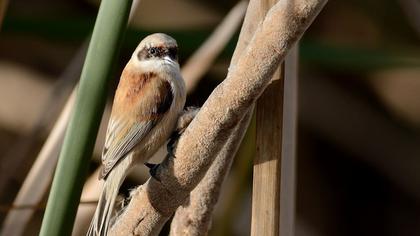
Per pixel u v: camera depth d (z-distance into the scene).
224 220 8.24
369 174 13.44
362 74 13.33
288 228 5.52
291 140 5.53
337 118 13.06
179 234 5.93
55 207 4.43
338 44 10.50
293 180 5.52
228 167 5.73
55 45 12.93
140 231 5.54
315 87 12.91
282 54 4.78
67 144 4.43
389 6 13.18
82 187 4.45
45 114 9.76
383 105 13.48
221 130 5.04
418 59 9.94
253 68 4.82
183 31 10.03
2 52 12.78
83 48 9.48
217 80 12.57
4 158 11.50
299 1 4.66
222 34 8.69
